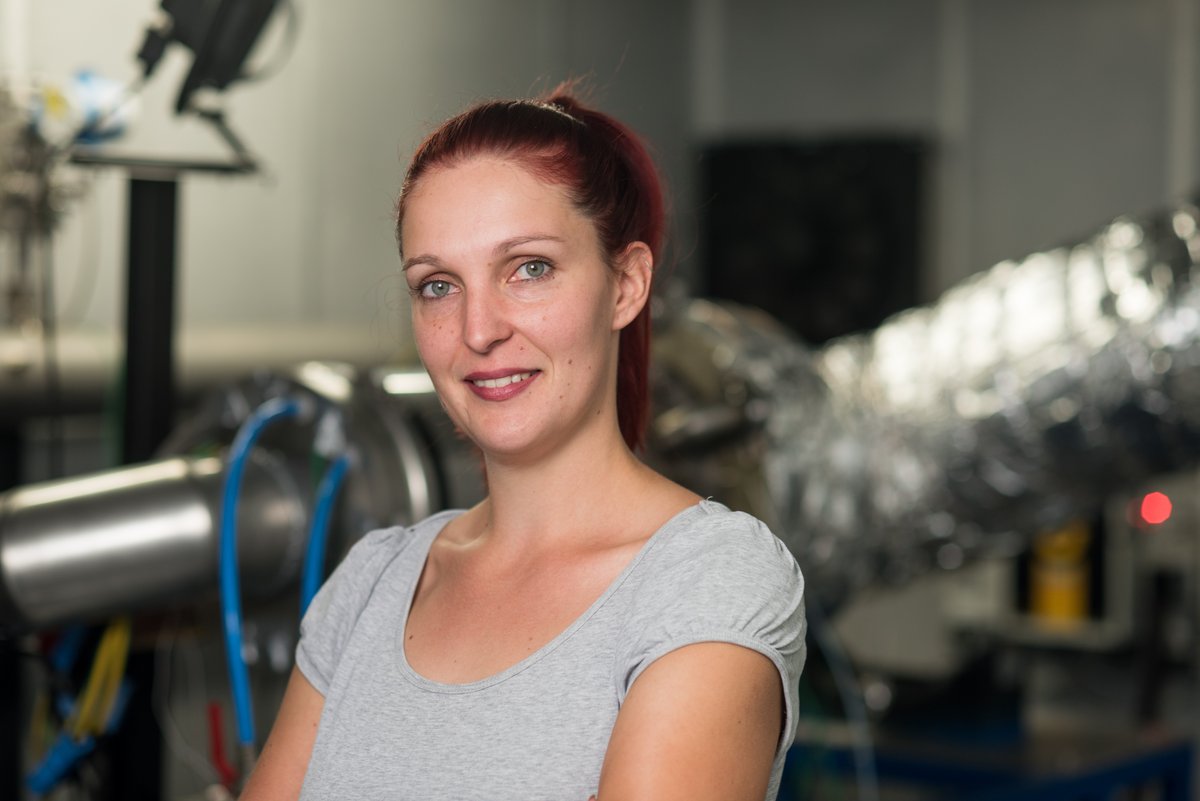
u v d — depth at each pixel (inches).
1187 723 194.9
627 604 35.1
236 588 63.4
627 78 248.8
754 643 32.6
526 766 34.3
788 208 255.1
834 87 257.8
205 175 81.0
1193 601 215.9
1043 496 105.0
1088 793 109.0
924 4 250.2
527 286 36.7
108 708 72.0
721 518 35.9
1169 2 231.3
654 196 40.1
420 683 37.2
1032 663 224.2
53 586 65.4
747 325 99.2
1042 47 241.8
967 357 105.7
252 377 74.5
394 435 68.7
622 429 42.0
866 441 103.3
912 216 247.4
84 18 151.9
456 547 40.7
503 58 220.5
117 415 83.3
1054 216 241.3
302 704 41.8
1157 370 100.0
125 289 81.5
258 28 77.3
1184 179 231.0
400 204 39.1
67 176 121.7
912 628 176.6
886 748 112.1
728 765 31.8
